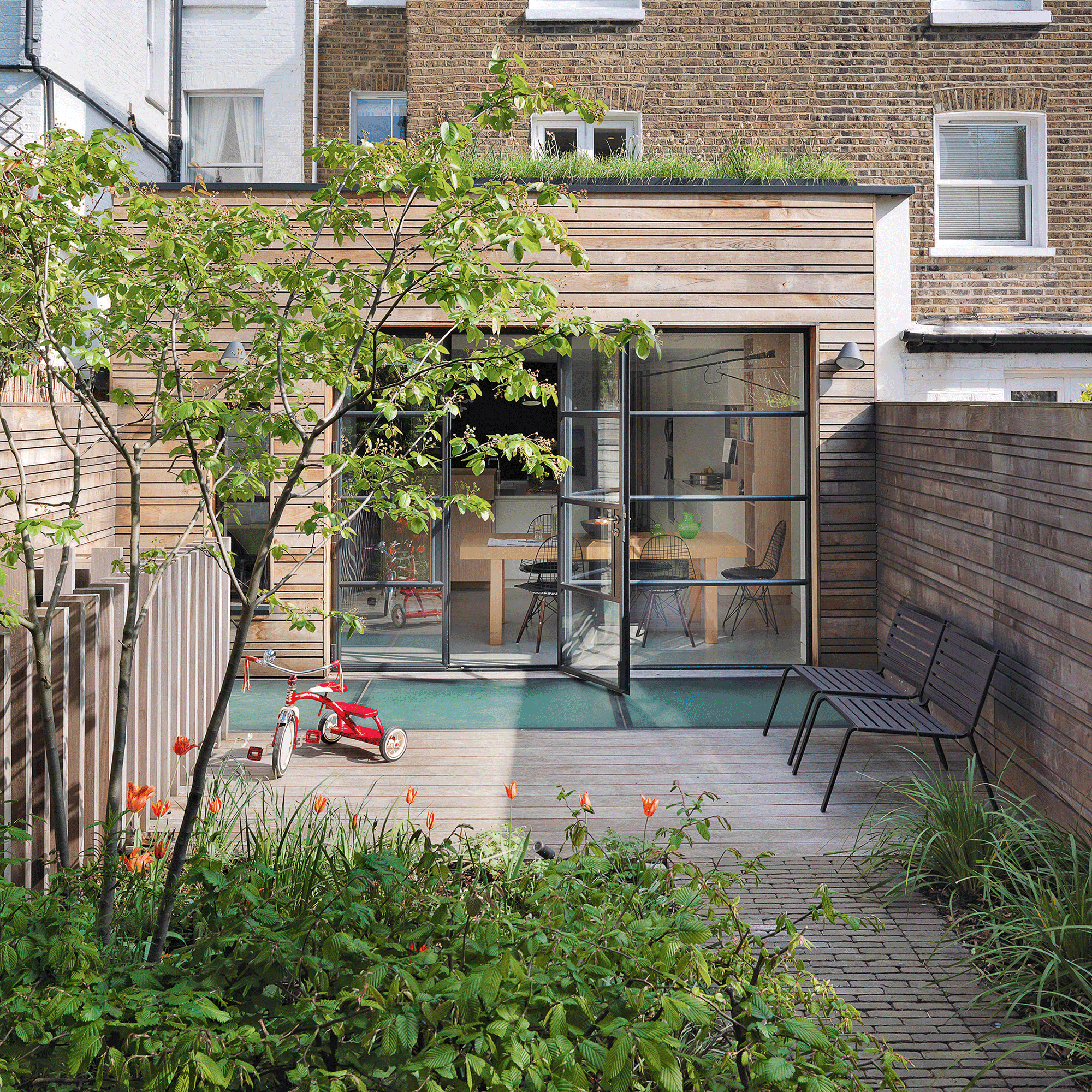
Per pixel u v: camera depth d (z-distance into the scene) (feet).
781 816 16.58
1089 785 14.25
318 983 6.46
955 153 33.99
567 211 26.35
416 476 27.68
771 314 26.66
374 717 19.89
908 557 23.99
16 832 8.36
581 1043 5.92
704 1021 6.13
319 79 38.65
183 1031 5.79
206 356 24.89
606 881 8.57
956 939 11.48
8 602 10.46
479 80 33.86
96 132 9.18
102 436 10.75
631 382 27.71
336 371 9.84
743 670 27.91
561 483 27.35
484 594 39.75
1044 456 15.72
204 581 19.07
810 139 33.73
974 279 33.06
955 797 14.08
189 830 8.46
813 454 27.32
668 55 33.86
